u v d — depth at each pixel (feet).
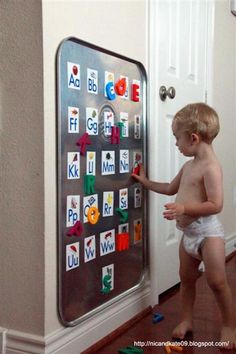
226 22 8.51
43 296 4.03
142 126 5.66
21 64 4.02
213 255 4.70
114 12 4.95
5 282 4.23
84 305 4.58
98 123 4.74
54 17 4.03
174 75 6.46
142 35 5.57
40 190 4.00
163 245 6.35
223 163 8.67
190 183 4.80
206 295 6.41
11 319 4.21
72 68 4.27
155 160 5.95
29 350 4.07
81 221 4.50
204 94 7.59
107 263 5.00
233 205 9.37
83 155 4.50
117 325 5.13
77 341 4.43
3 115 4.14
